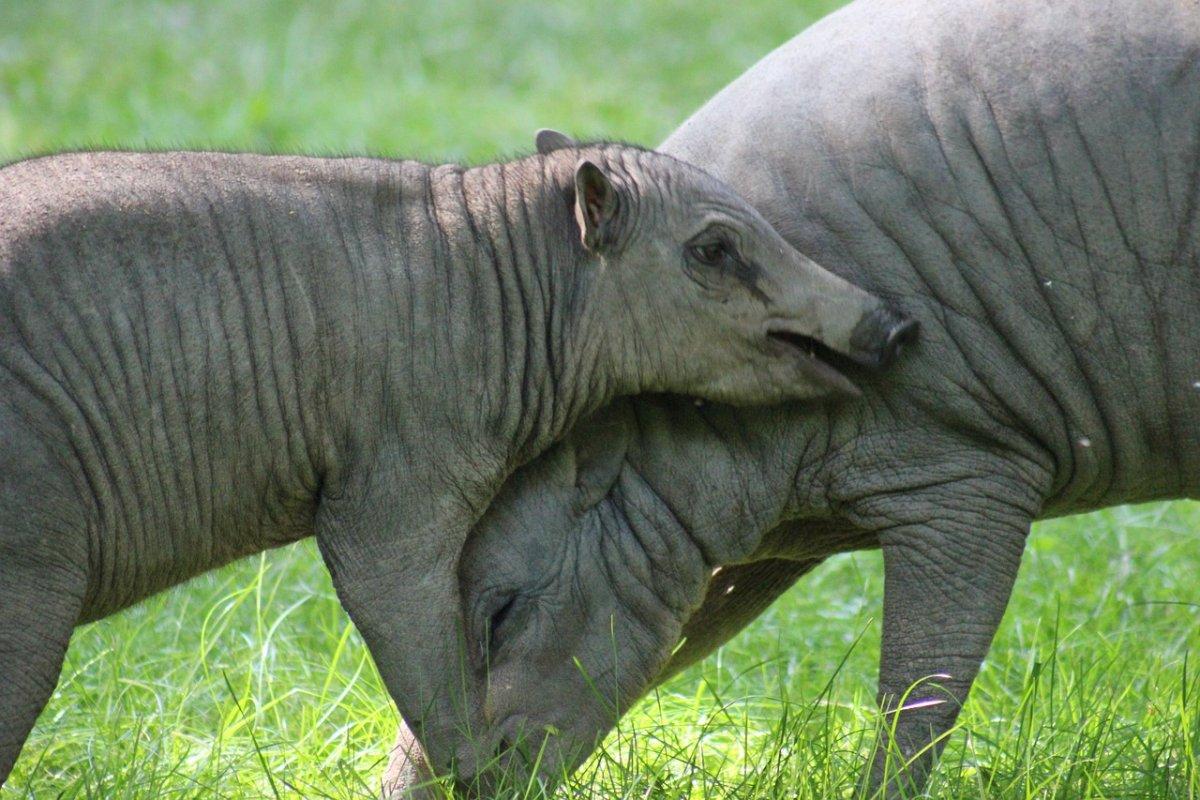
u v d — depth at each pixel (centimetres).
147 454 884
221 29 2864
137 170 904
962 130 934
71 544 867
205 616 1268
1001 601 956
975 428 943
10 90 2541
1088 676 1127
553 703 966
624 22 3038
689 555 977
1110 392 944
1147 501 1007
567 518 977
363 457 908
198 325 887
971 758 1022
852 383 934
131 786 984
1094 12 938
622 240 922
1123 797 949
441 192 943
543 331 930
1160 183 921
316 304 901
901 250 935
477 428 919
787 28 3030
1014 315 931
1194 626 1261
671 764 1059
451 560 918
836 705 1045
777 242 920
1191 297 927
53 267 869
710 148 984
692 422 969
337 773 1051
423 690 911
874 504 956
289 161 931
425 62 2827
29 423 853
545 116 2542
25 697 860
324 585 1353
